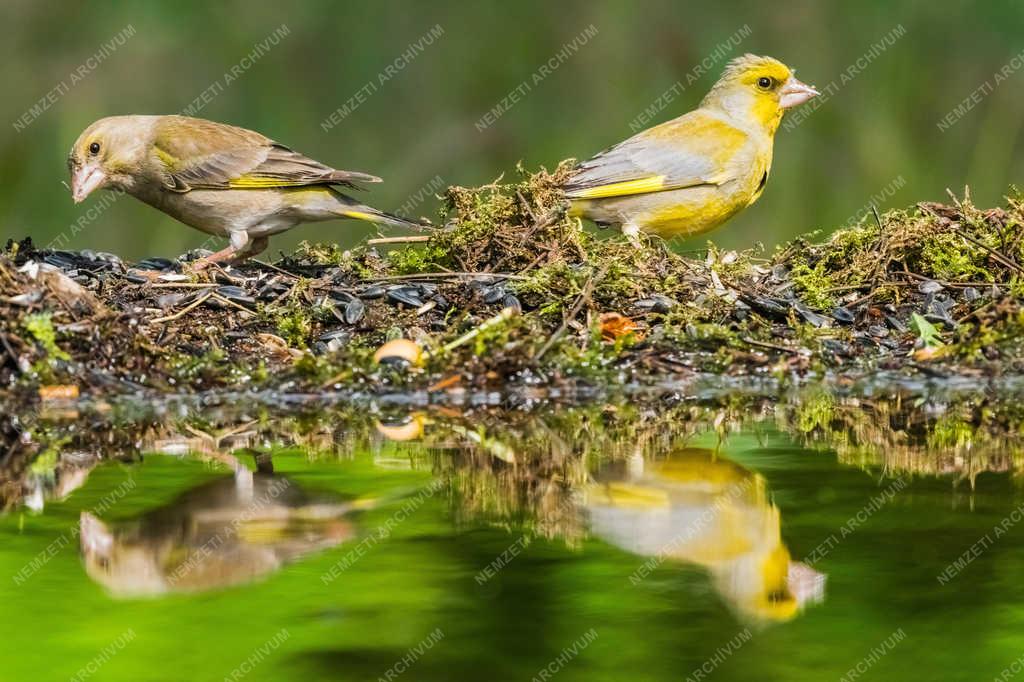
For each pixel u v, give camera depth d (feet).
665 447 33.22
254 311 42.04
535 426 35.17
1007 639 24.80
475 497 29.68
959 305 42.57
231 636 24.45
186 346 39.63
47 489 29.99
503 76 89.45
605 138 87.40
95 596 25.48
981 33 86.28
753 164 49.47
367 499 29.27
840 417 35.73
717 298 42.16
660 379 38.86
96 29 87.51
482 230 44.16
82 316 39.09
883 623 25.26
